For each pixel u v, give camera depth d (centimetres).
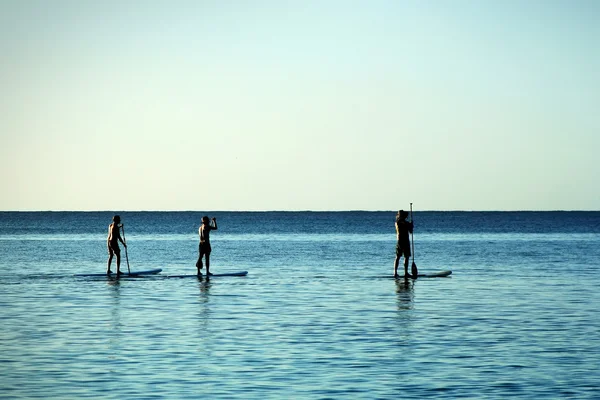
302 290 4962
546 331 3288
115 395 2223
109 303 4281
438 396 2208
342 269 6869
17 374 2475
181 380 2395
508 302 4306
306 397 2202
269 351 2841
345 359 2697
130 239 15062
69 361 2666
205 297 4566
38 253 9669
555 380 2389
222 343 3000
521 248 10619
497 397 2197
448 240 13725
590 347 2909
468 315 3775
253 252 9906
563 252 9562
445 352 2817
